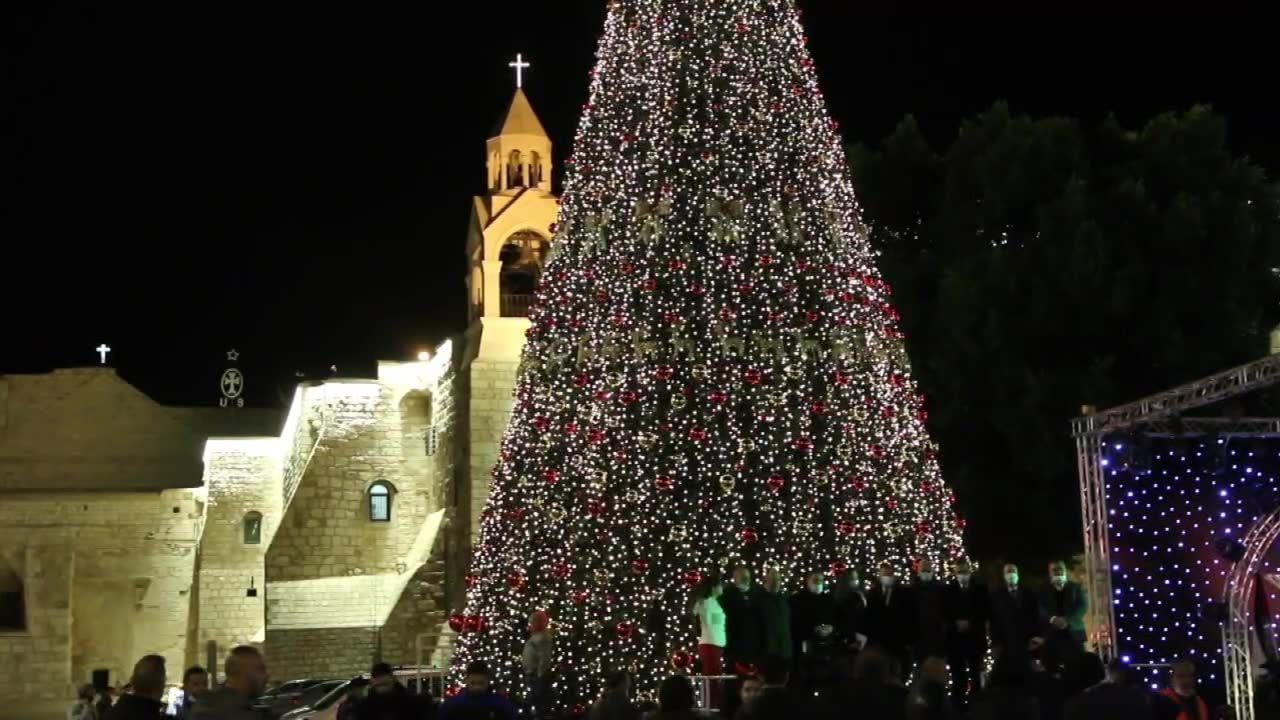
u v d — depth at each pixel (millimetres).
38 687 59375
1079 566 37875
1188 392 24766
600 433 30172
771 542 29422
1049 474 35875
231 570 58656
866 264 31828
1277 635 27078
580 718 20891
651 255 30828
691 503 29406
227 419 70000
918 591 23656
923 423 32406
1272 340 40000
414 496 52531
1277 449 28250
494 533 32344
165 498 62625
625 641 29234
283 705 40406
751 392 29906
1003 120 40375
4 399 67062
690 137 31188
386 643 48438
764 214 30844
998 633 23172
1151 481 27891
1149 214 37219
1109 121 40500
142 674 12414
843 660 14445
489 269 45781
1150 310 36688
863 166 41812
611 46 32875
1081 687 17234
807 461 29750
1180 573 27672
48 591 60375
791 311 30391
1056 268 36469
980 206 39500
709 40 31578
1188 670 18391
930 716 14359
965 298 36844
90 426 67938
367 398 52969
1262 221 38188
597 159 32500
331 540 51562
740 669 23219
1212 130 38750
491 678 30594
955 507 37188
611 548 29641
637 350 30266
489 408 45188
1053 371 36938
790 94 31734
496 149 47062
